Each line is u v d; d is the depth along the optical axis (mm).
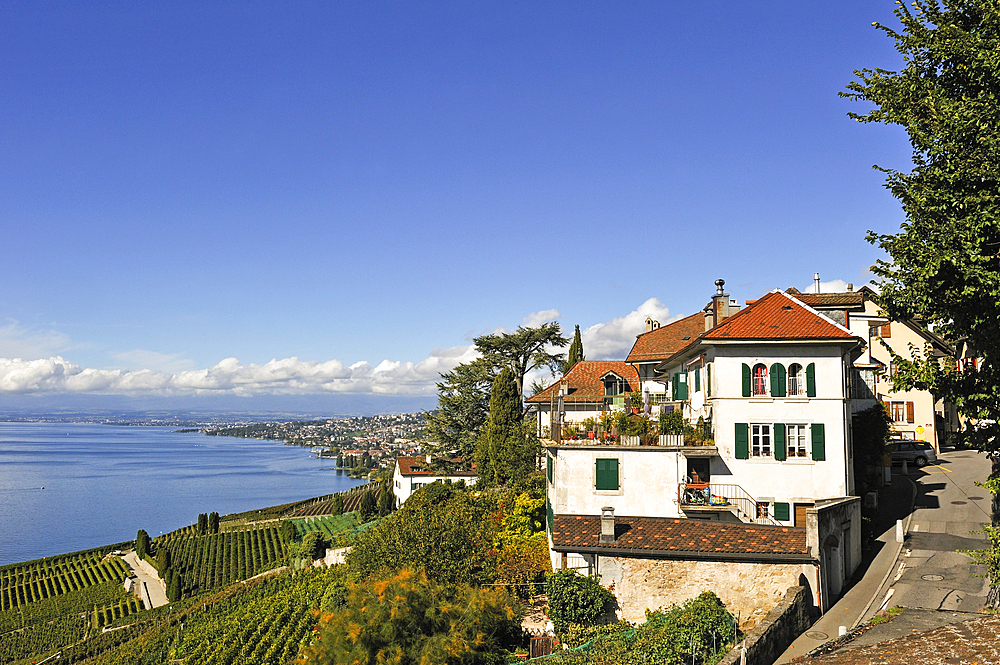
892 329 53438
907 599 25125
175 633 48219
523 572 30844
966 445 17109
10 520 137375
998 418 16062
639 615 24609
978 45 15453
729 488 31672
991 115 14945
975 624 18484
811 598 24312
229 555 85562
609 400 46438
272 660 34656
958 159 15227
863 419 35906
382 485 93875
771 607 24109
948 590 25719
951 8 16484
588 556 25219
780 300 34562
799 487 31375
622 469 32438
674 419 33344
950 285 15547
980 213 14680
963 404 16562
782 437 31703
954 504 36344
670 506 31969
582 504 32469
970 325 15828
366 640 22344
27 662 53406
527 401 52812
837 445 31406
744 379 32250
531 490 43281
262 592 53156
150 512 148250
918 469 45281
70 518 140125
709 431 32875
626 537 25906
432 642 22016
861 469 34844
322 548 66125
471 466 76500
